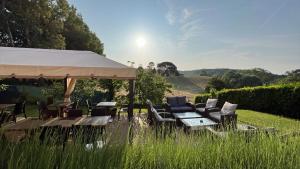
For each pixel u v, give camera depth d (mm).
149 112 9102
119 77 6402
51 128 2900
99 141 2332
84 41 32125
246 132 2938
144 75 16391
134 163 2096
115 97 15789
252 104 15664
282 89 13492
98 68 6234
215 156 2346
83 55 7734
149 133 2723
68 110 8625
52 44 24688
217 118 8914
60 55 7465
